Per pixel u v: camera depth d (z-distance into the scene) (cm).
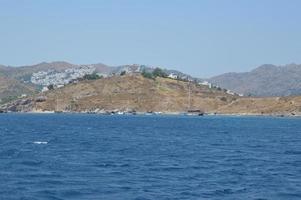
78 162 7862
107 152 9756
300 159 8794
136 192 5119
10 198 4794
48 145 11431
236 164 7869
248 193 5138
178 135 16450
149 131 18775
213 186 5556
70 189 5272
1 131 17638
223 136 16175
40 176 6212
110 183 5691
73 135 15738
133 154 9419
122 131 18575
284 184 5756
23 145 11356
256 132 18938
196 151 10319
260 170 7100
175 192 5141
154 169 7075
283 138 15438
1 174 6375
